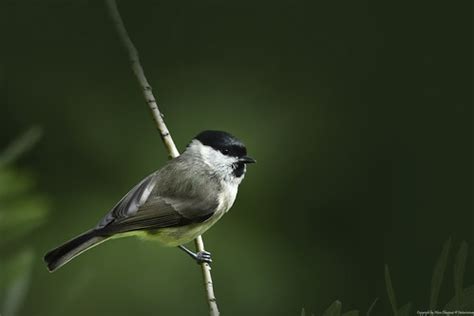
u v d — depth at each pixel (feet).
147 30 42.52
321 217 38.06
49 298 32.19
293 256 36.01
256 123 38.88
